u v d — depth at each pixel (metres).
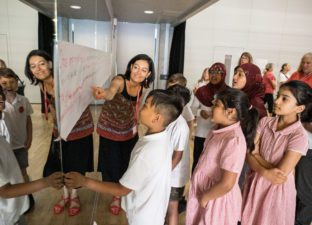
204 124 1.99
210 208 1.19
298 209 1.69
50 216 0.97
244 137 1.17
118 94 1.73
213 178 1.20
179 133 1.47
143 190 1.00
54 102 0.73
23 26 0.61
